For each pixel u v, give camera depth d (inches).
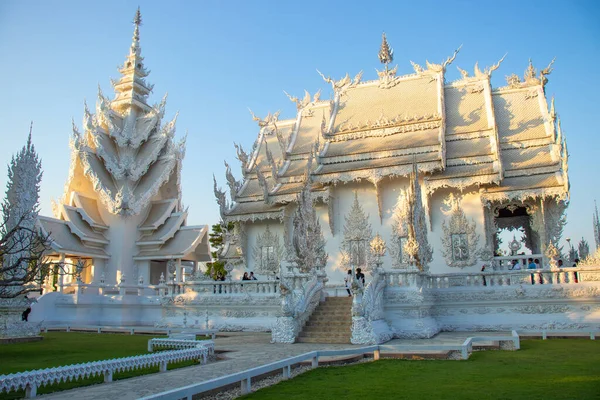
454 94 1366.9
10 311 851.4
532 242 1331.2
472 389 372.2
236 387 414.9
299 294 804.6
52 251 1368.1
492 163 1146.7
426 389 376.8
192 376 452.4
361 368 497.7
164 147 1754.4
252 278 1222.3
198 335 890.7
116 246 1553.9
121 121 1752.0
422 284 856.9
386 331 765.3
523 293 883.4
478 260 1117.1
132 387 402.9
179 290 1129.4
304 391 380.8
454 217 1151.6
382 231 1222.9
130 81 1790.1
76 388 401.4
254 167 1524.4
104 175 1628.9
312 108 1552.7
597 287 840.3
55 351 657.6
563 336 773.9
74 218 1496.1
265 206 1385.3
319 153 1318.9
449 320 925.2
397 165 1168.2
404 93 1411.2
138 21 1894.7
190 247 1536.7
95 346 724.7
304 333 767.7
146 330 992.2
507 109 1294.3
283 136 1579.7
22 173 898.7
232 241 1421.0
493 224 1139.3
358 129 1348.4
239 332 991.6
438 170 1160.8
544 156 1157.1
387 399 344.8
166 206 1667.1
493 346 639.8
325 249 1263.5
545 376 424.8
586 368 468.4
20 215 878.4
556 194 1055.0
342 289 1166.3
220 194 1392.7
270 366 422.3
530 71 1322.6
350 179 1210.6
